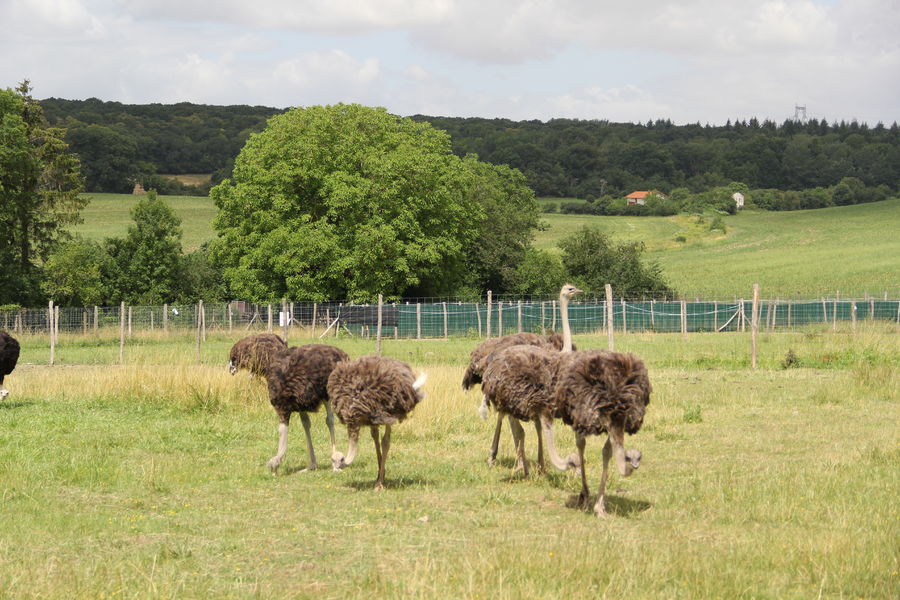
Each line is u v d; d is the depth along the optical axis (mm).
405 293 53469
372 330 42344
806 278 79875
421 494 10031
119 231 93812
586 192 174125
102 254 61531
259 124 186375
